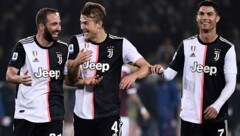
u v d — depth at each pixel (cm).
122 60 2280
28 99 2241
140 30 4956
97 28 2247
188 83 2273
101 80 2248
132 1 5075
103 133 2252
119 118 2272
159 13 5075
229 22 5056
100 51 2261
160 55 4228
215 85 2255
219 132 2270
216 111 2195
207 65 2253
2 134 3825
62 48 2275
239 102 3866
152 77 3931
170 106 3912
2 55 4503
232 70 2236
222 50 2252
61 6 5038
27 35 4934
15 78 2144
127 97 3244
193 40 2284
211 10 2234
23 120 2245
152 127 3941
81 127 2270
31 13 4966
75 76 2217
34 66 2245
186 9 5178
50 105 2247
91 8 2236
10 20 4966
